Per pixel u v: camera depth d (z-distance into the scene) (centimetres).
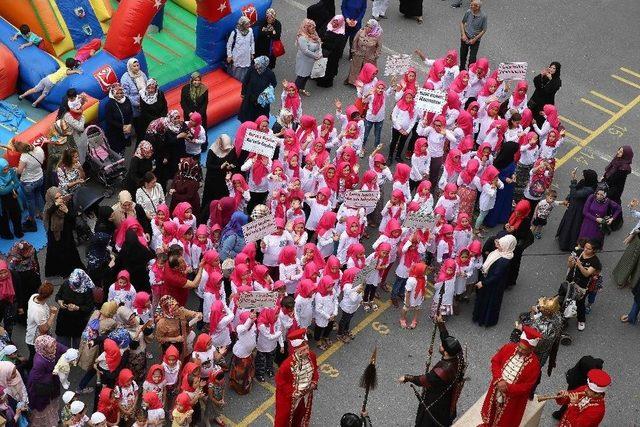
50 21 2250
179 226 1819
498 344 1884
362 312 1909
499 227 2150
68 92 2000
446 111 2200
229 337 1692
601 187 2031
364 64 2400
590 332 1933
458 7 2888
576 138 2461
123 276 1678
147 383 1545
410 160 2281
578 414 1513
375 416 1711
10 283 1680
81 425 1505
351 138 2089
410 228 1862
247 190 1944
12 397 1545
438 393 1523
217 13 2341
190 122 2050
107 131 2116
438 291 1861
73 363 1576
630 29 2891
